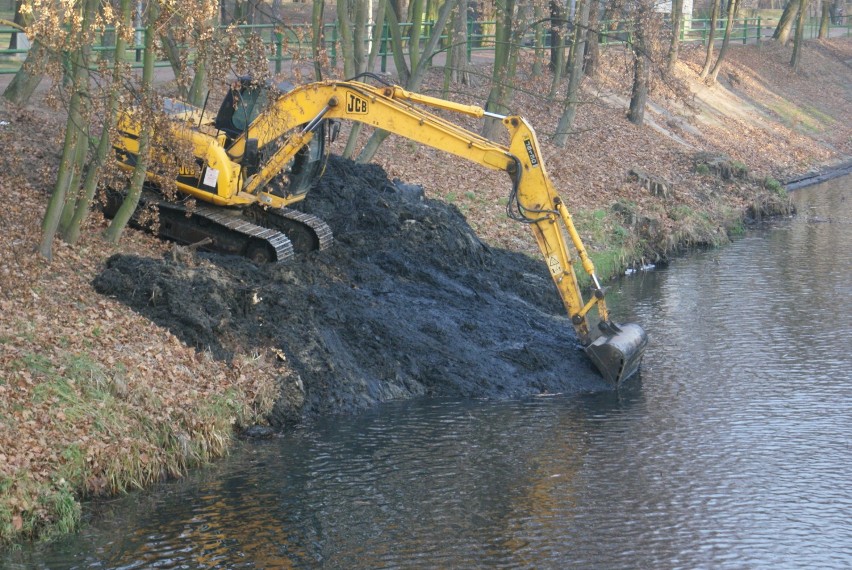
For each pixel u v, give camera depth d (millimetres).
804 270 26875
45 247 16750
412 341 18078
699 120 47000
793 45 66125
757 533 12586
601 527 12695
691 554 12047
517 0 31766
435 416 16328
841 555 12094
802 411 16719
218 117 19781
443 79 38719
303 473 14047
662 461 14711
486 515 12922
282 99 19172
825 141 53219
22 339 14227
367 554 11891
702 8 78312
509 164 17859
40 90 26125
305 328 17125
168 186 17406
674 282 25719
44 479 12398
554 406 16938
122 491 13195
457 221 23266
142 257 17516
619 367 17797
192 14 15367
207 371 15562
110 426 13578
